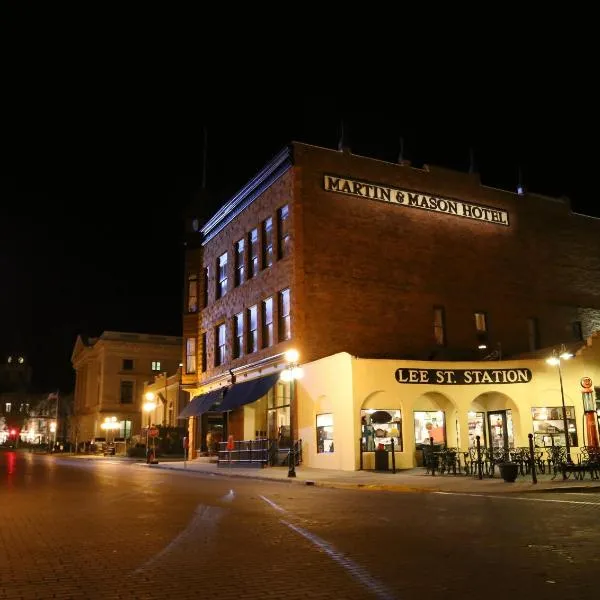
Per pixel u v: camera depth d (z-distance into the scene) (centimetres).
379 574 777
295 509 1441
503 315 3878
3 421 13662
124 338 8144
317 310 3319
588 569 794
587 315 4200
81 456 6219
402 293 3562
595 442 2742
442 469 2464
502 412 3052
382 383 2827
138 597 678
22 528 1158
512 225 4050
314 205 3425
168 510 1430
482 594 682
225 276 4362
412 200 3716
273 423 3538
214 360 4391
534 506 1459
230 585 726
